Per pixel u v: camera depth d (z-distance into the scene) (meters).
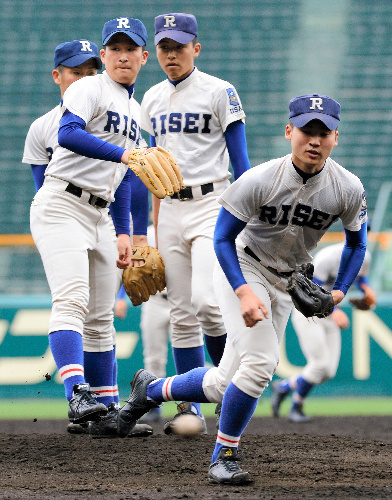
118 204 18.70
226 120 18.53
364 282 26.67
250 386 13.24
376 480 14.35
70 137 15.94
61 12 62.31
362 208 13.75
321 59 60.88
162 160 15.29
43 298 35.22
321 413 32.19
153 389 14.98
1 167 53.19
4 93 57.72
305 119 12.37
